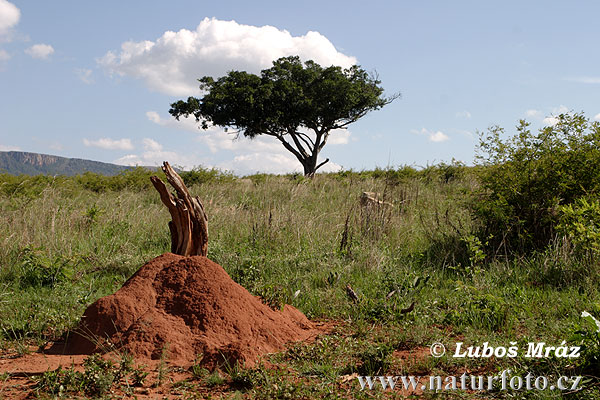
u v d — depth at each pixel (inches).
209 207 525.7
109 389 154.0
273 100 1322.6
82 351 191.0
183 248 251.9
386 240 402.9
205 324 195.2
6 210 487.5
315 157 1472.7
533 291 268.1
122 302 200.2
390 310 239.9
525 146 363.3
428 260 349.4
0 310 242.4
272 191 676.1
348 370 175.6
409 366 178.7
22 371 168.2
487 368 174.1
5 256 326.0
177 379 164.7
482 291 264.4
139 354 180.7
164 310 200.7
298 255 353.7
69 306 255.0
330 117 1398.9
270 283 277.6
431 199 592.4
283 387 151.7
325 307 260.7
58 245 362.6
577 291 263.3
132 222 452.8
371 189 674.2
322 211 532.1
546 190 348.2
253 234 400.5
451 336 215.6
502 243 339.0
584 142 349.7
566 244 303.3
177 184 250.1
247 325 200.8
